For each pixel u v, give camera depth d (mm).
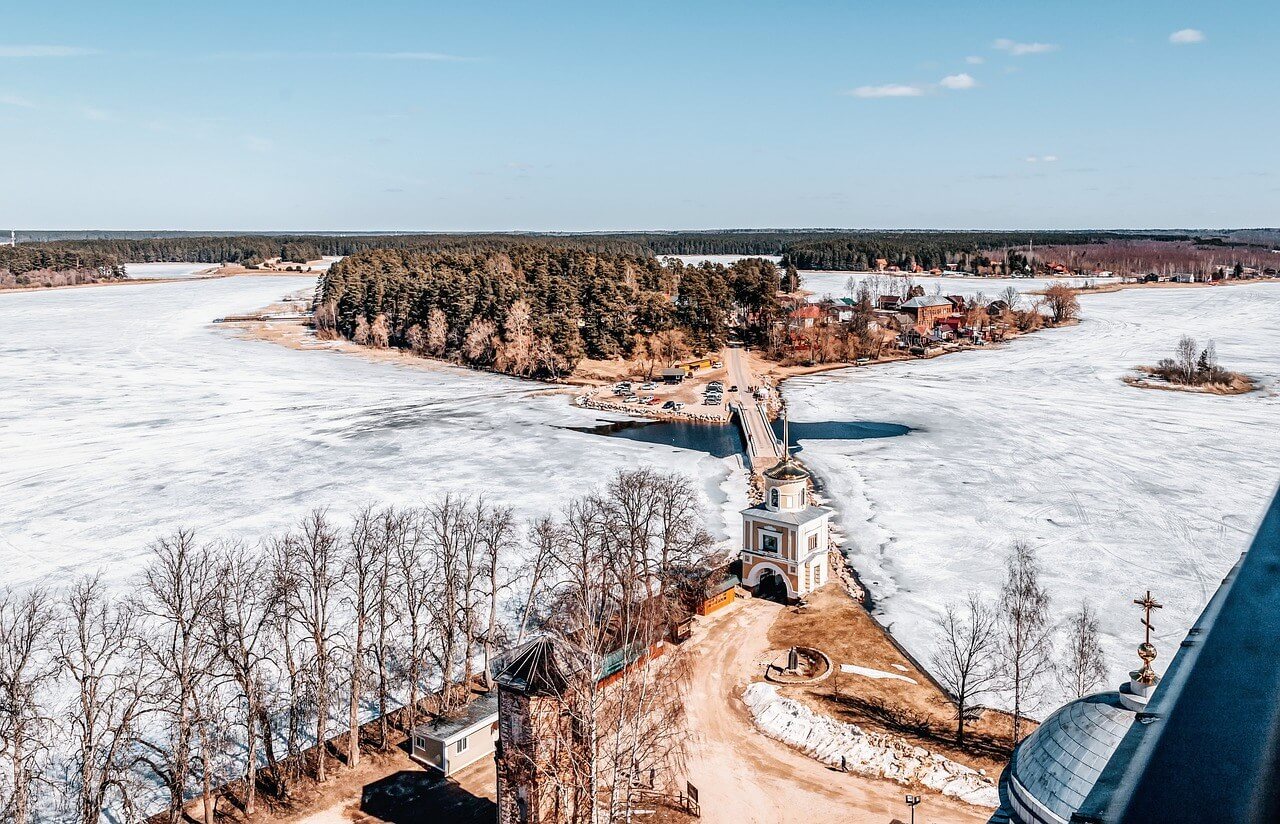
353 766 56906
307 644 69125
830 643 71188
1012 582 73375
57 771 54219
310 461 126500
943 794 52219
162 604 74500
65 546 92188
